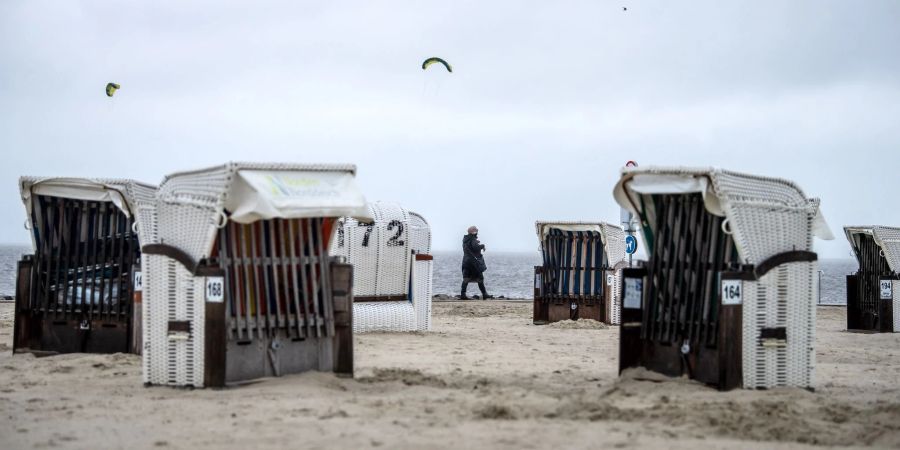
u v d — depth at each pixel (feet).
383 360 52.26
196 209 40.24
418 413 34.58
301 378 41.29
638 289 43.98
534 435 30.86
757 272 40.78
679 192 40.93
